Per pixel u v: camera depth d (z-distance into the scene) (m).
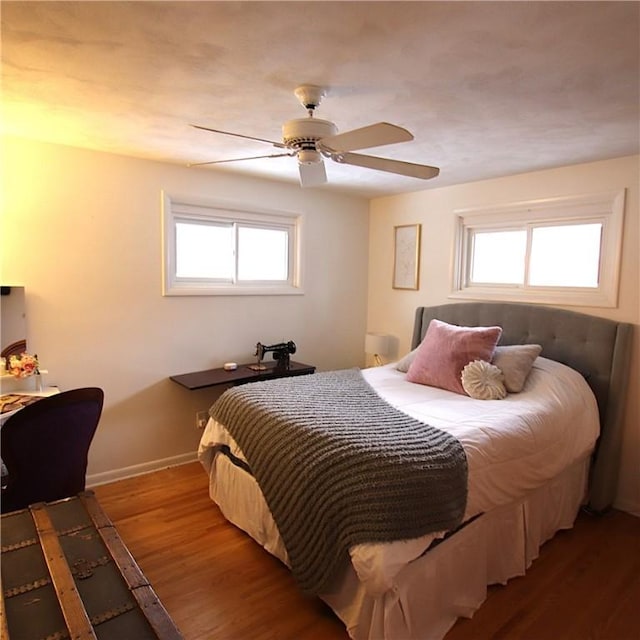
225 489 2.61
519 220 3.36
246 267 3.73
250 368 3.52
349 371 3.28
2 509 1.97
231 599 2.00
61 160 2.72
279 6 1.26
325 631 1.82
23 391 2.57
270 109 2.08
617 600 2.03
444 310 3.71
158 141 2.62
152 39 1.45
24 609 1.08
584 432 2.57
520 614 1.94
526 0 1.21
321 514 1.77
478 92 1.84
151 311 3.16
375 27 1.36
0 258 2.58
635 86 1.78
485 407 2.41
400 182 3.63
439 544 1.80
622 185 2.80
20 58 1.59
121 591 1.17
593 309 2.95
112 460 3.09
